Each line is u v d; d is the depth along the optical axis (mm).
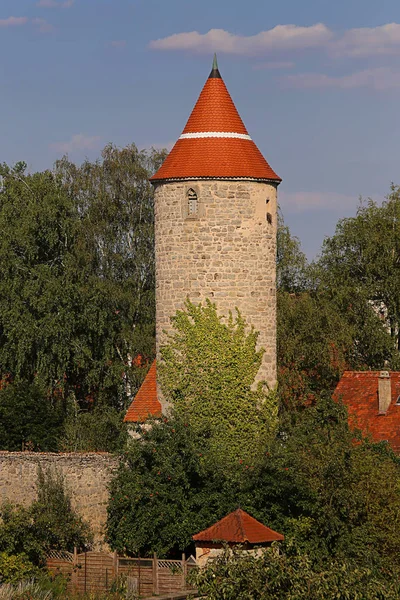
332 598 31594
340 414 52875
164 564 42500
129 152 72562
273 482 45531
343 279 74312
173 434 47344
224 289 50625
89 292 67062
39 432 58000
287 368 66062
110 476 49812
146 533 45531
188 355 50469
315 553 43719
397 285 72125
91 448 59250
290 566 31734
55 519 46031
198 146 51156
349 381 59969
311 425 51156
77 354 66375
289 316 68312
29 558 44000
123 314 70188
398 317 72688
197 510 45906
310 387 67688
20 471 46906
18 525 43688
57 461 48062
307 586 31266
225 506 45469
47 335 64938
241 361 50406
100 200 71062
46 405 59656
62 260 68438
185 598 40969
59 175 71750
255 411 50625
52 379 66250
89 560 43531
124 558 43156
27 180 72562
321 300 71312
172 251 51219
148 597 41375
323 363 67562
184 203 50844
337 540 44312
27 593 40156
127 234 72062
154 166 73250
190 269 50750
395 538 44656
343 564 33781
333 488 45500
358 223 74938
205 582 32156
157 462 46969
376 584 33688
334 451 46875
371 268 73312
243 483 45844
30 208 67938
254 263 51000
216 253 50562
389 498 46188
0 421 57812
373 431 55812
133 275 71625
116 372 67750
